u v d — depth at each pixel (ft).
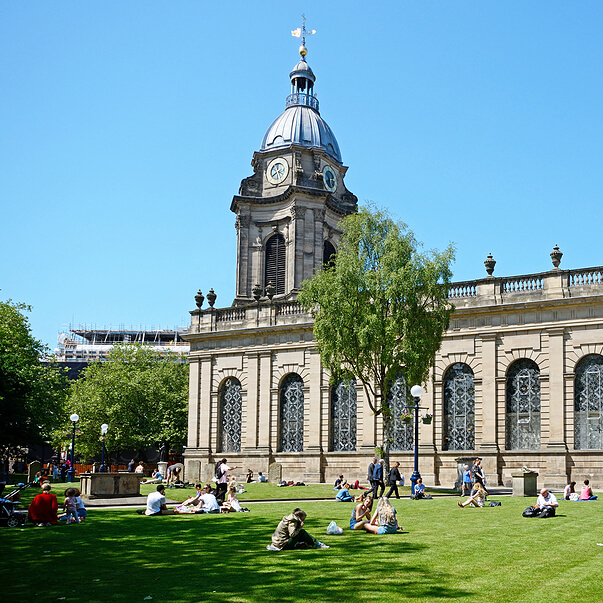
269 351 208.85
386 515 79.20
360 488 157.58
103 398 281.74
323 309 153.07
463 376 180.65
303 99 265.13
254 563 61.93
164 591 51.44
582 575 54.24
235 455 210.18
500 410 173.58
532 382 172.04
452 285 182.91
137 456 316.19
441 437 180.14
